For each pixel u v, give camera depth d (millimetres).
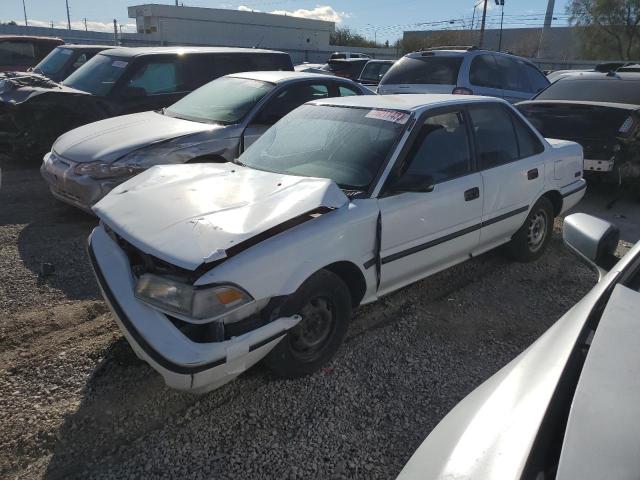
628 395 1398
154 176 3584
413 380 3215
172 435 2734
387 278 3531
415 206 3578
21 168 8328
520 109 7555
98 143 5547
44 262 4754
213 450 2641
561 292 4488
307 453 2631
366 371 3291
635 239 5918
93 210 3248
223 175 3541
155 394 3039
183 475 2486
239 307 2625
